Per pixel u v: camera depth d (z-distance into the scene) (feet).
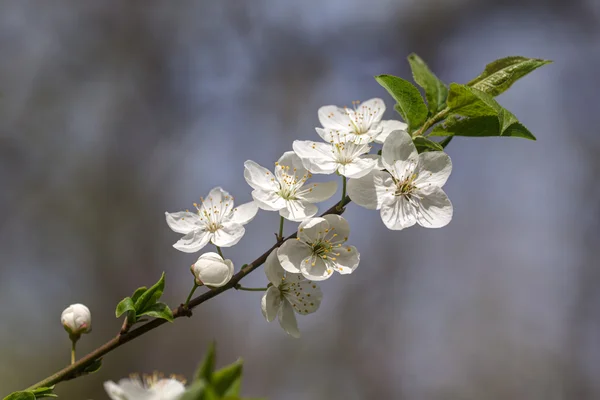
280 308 1.61
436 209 1.61
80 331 1.59
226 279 1.58
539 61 1.65
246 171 1.62
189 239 1.63
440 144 1.65
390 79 1.63
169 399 1.48
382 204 1.60
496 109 1.60
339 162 1.61
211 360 1.42
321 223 1.59
